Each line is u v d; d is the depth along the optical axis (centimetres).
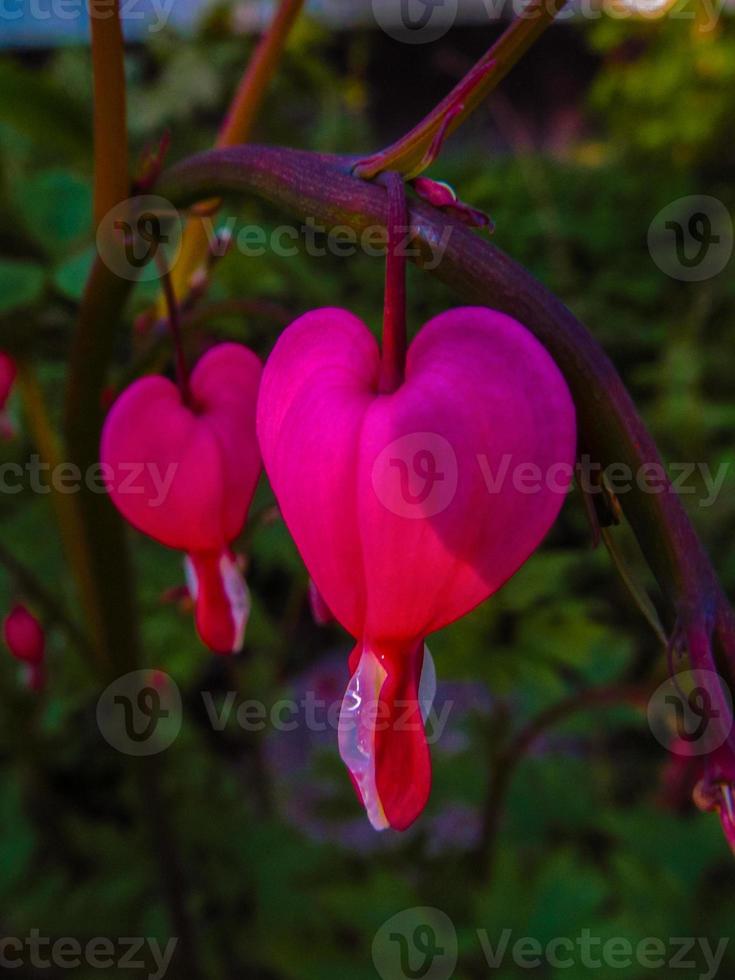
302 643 64
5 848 40
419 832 42
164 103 98
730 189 120
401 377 13
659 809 39
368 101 135
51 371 42
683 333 87
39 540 44
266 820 42
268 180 15
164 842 29
